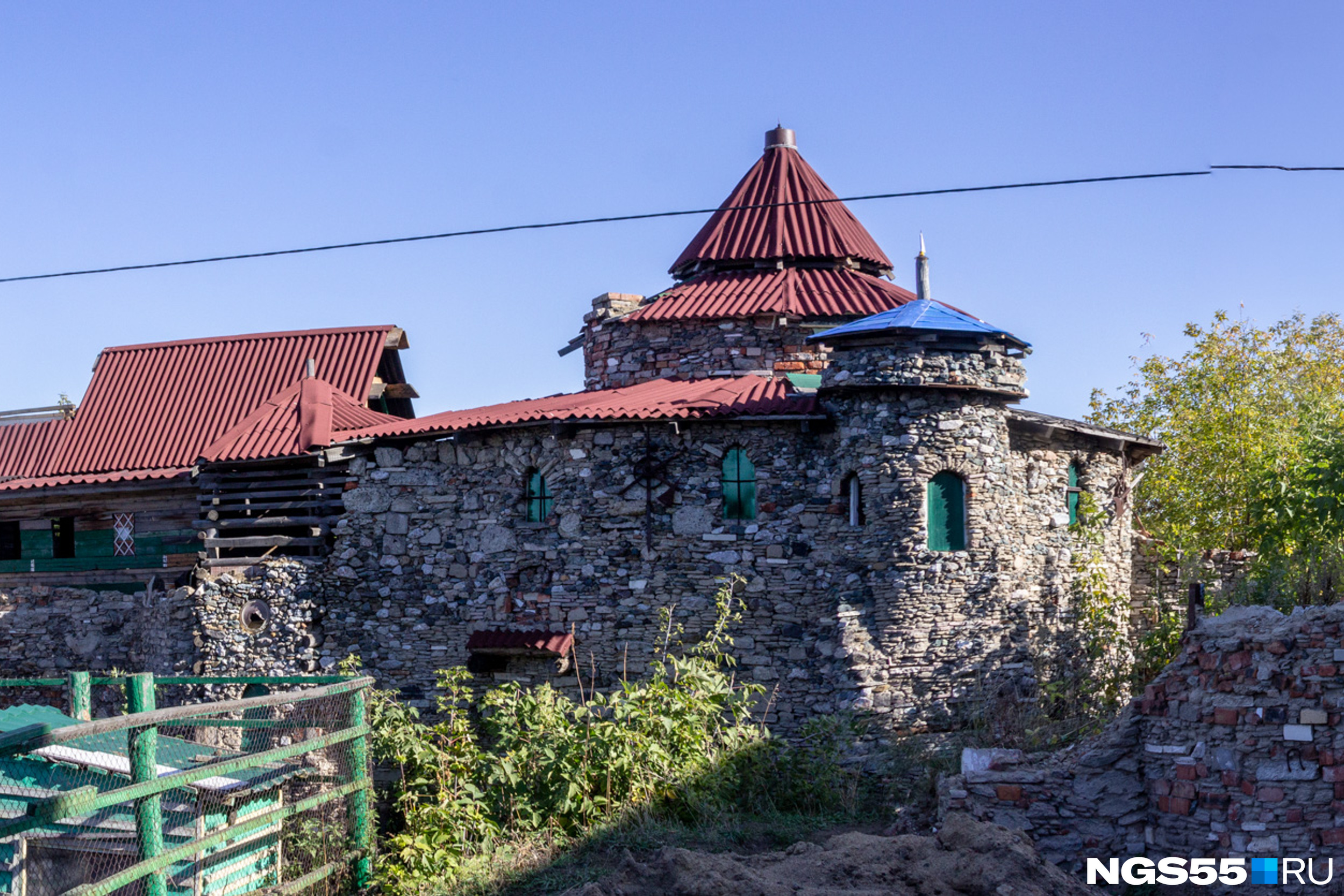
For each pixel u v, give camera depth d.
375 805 14.05
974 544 18.23
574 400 21.08
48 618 23.73
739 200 25.94
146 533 24.58
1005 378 18.47
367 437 20.38
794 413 18.55
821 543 18.55
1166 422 30.70
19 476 27.44
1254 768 11.43
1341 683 11.20
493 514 19.77
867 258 25.14
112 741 12.16
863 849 11.17
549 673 19.05
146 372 29.41
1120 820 12.17
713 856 10.86
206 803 10.80
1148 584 22.89
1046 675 18.47
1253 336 31.84
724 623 17.62
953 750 15.52
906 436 18.06
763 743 14.83
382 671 19.95
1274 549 18.73
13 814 10.41
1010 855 10.80
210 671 20.22
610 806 13.20
